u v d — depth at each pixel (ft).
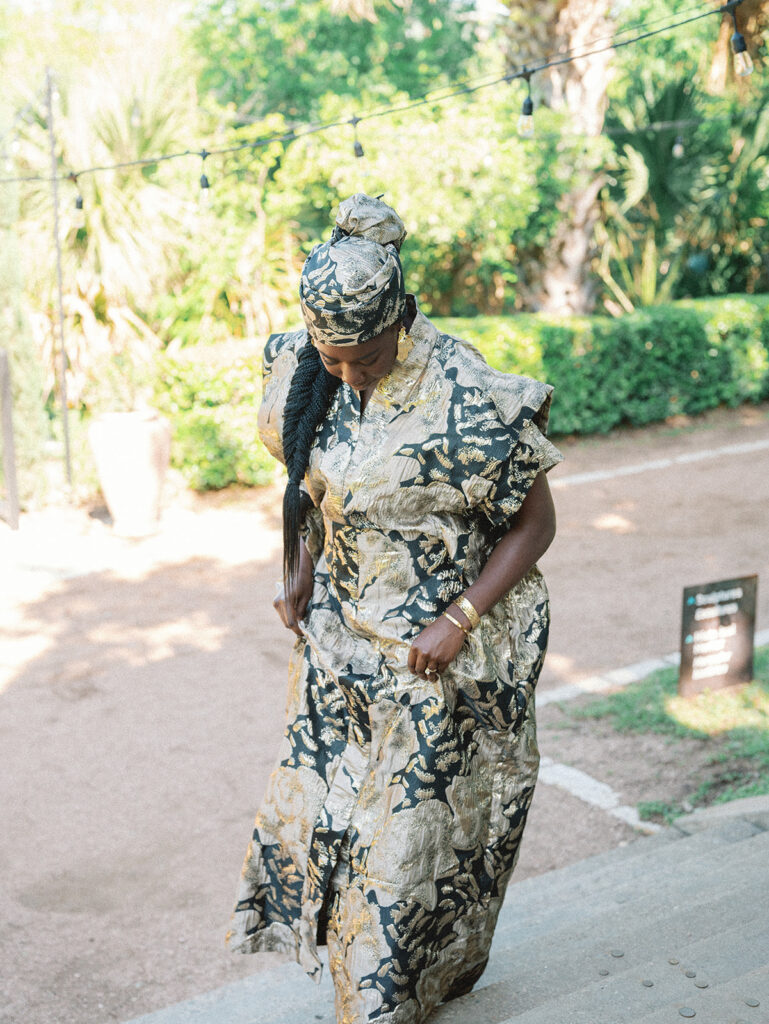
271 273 39.06
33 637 22.62
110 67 34.45
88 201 33.12
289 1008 9.45
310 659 7.72
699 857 11.64
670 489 34.35
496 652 7.30
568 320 40.73
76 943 12.63
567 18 38.86
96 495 33.04
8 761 17.21
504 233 39.55
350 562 7.15
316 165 37.35
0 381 28.99
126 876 14.05
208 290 37.06
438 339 6.74
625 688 19.67
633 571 26.58
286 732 7.84
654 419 43.60
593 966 8.29
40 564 27.27
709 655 18.94
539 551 7.09
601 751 17.15
